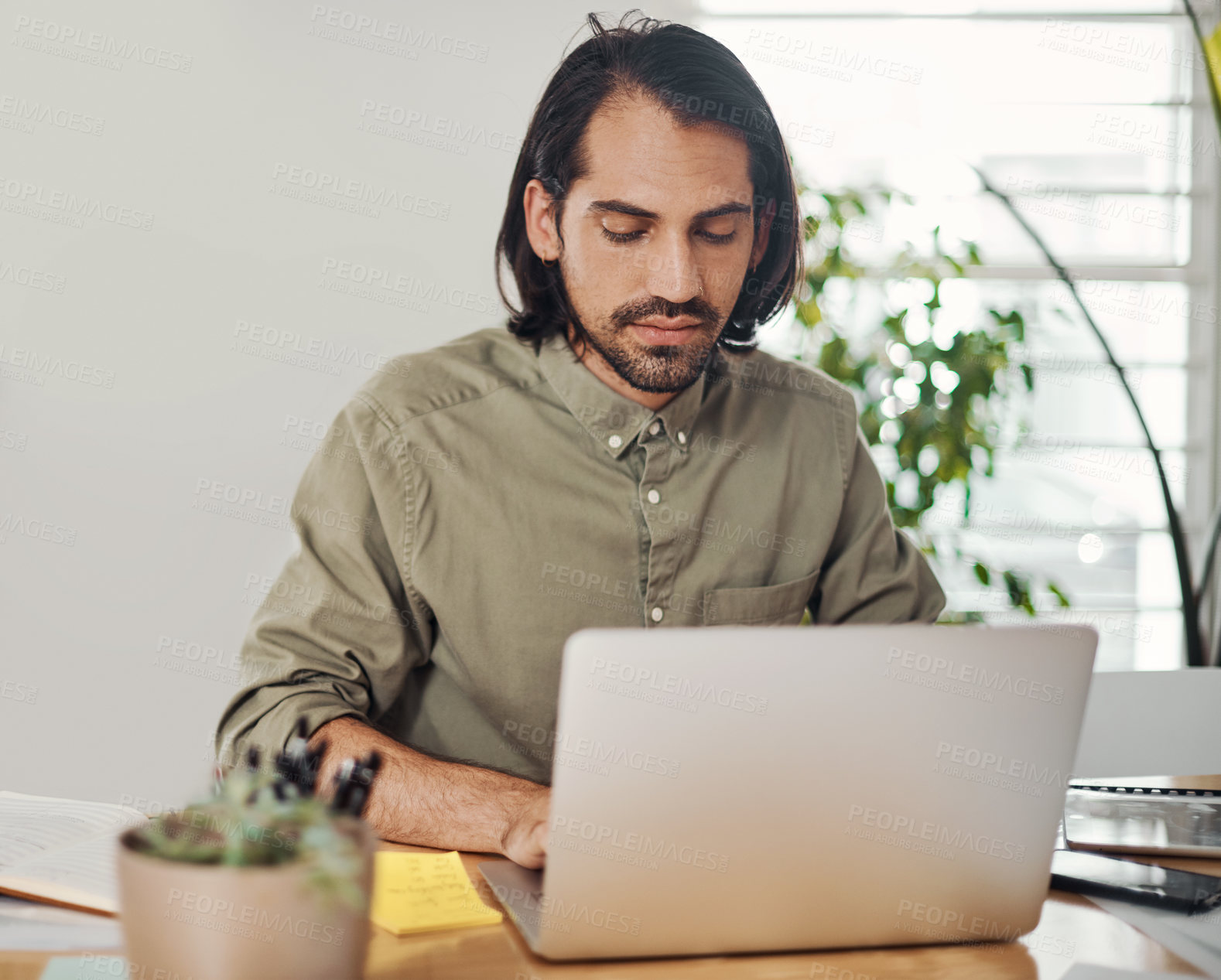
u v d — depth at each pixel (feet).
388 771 3.09
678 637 2.07
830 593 4.84
